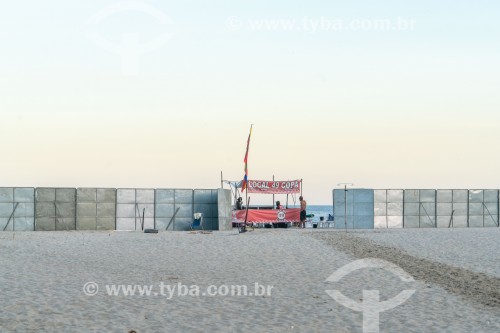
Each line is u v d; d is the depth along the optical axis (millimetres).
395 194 36125
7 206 32781
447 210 37000
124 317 12336
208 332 11273
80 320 11992
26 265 18484
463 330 11773
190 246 23562
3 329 11172
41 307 12961
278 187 35906
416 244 24406
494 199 37688
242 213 35438
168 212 34594
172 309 13156
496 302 14305
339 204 35250
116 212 34219
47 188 33281
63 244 23891
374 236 27000
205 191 34969
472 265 19531
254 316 12625
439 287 15984
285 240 25281
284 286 15938
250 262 19828
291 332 11406
